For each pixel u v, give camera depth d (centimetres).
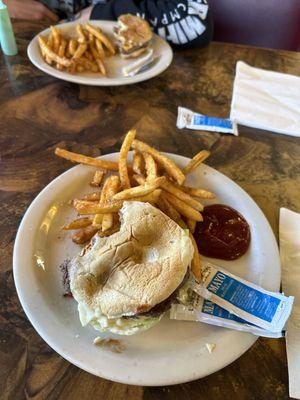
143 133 109
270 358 65
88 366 59
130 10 143
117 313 59
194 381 62
